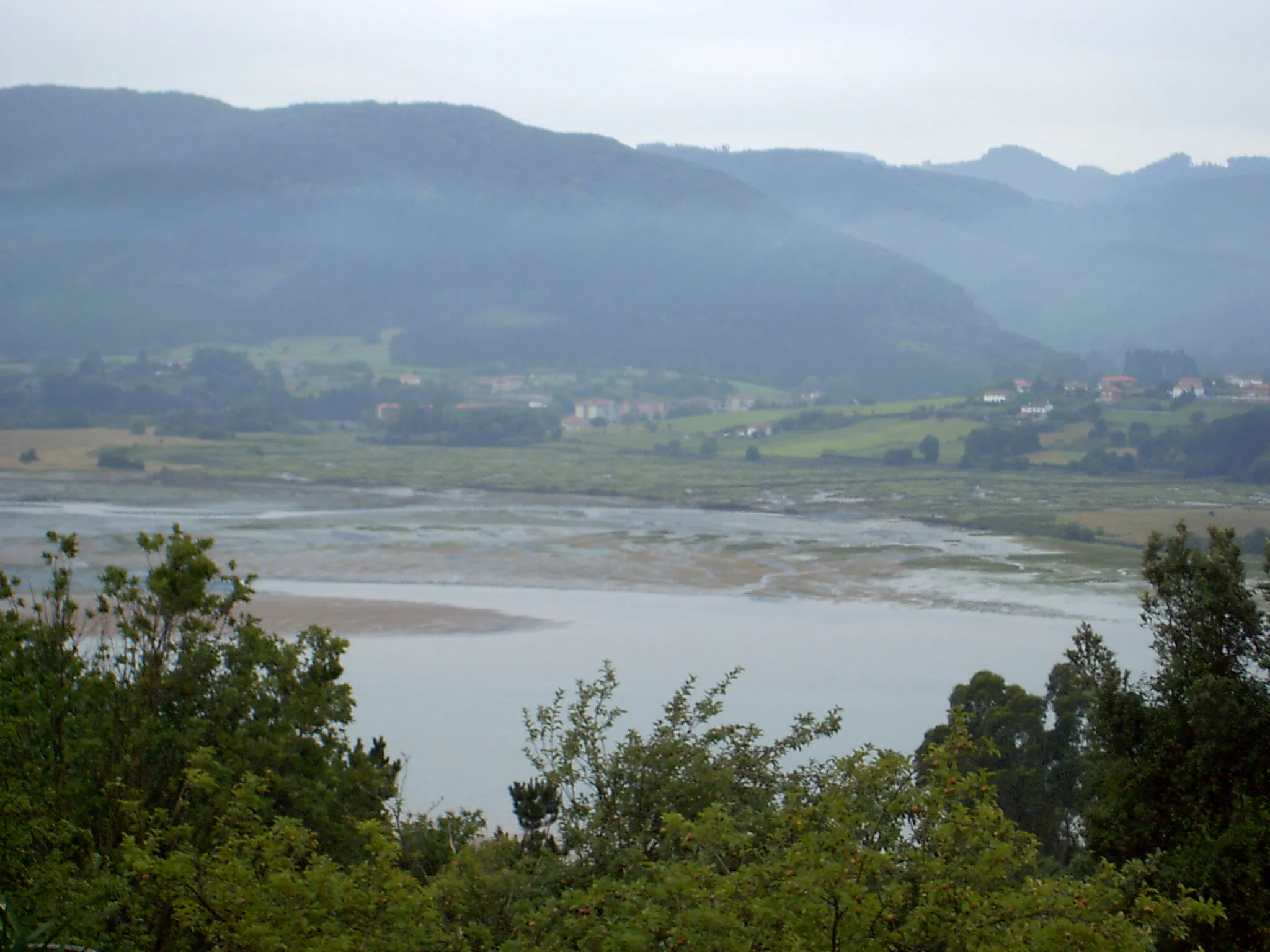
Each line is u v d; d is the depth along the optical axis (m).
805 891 9.53
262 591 69.94
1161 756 18.61
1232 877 16.30
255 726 15.98
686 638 58.88
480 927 11.16
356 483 150.25
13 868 12.20
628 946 9.91
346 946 9.91
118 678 16.94
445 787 34.41
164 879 10.63
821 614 67.38
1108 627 65.19
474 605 67.62
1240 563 19.45
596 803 14.87
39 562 78.06
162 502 125.75
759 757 15.73
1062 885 9.94
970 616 67.81
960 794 10.94
